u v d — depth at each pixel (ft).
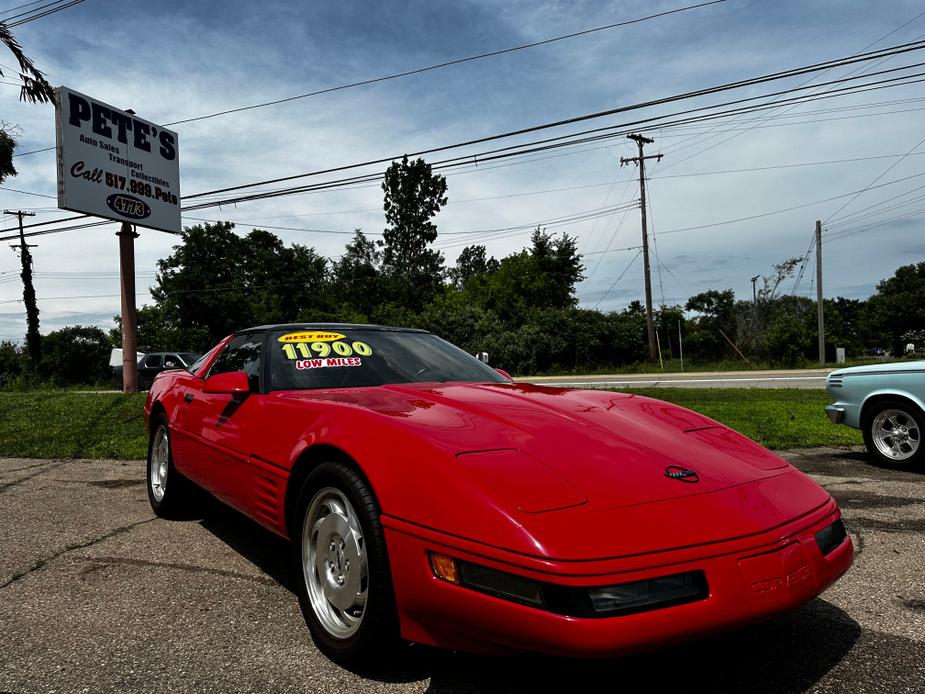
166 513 14.49
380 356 11.55
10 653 7.88
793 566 6.48
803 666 7.60
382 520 6.97
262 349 11.37
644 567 5.83
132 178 49.85
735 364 112.16
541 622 5.71
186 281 175.22
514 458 6.96
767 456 8.34
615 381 78.84
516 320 121.19
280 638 8.36
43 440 25.17
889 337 186.39
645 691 7.01
